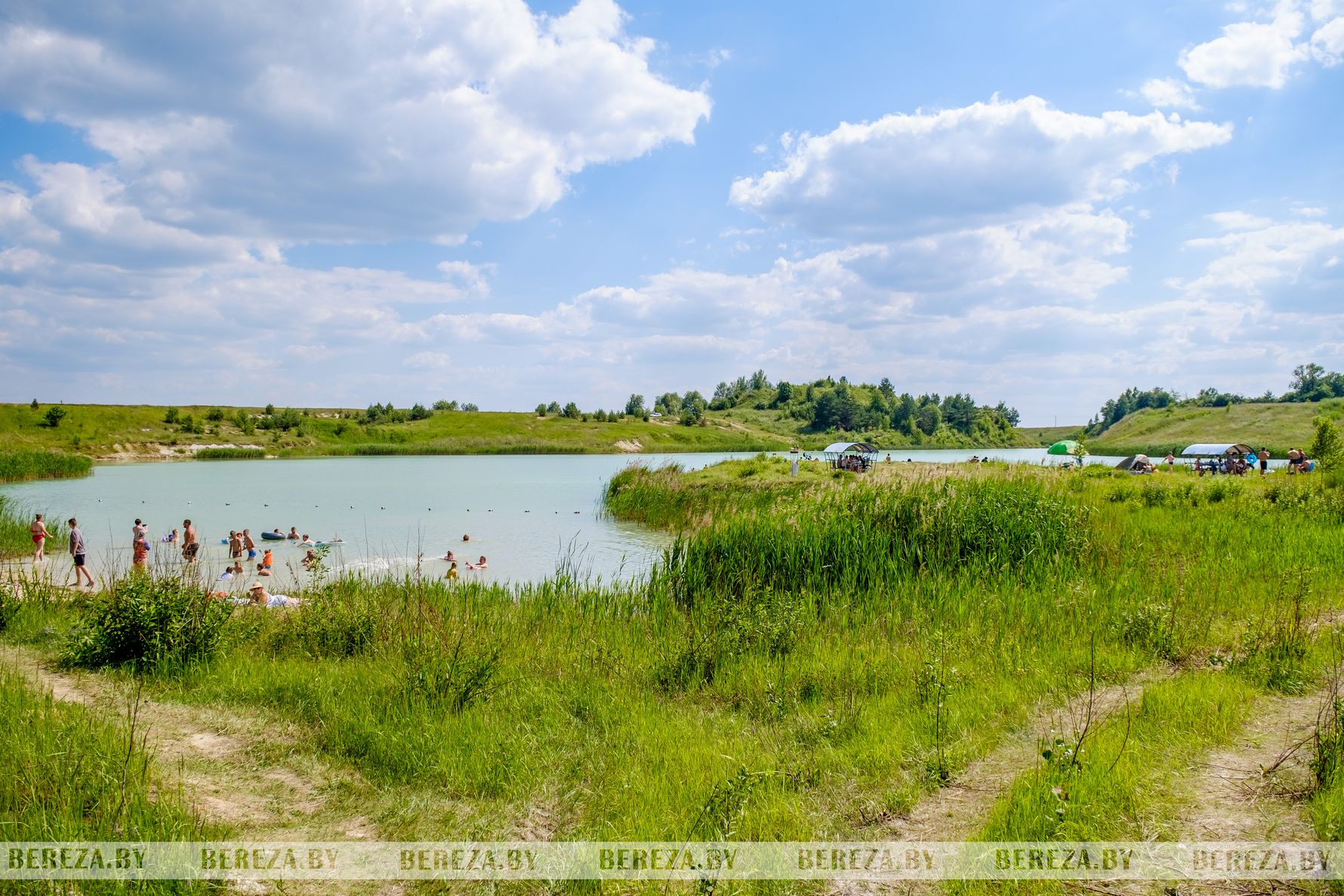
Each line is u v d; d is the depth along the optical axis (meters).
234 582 18.92
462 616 12.28
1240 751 6.36
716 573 15.16
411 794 6.51
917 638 11.02
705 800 6.10
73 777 5.85
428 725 7.62
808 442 168.88
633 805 6.18
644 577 17.94
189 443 109.31
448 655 9.50
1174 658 9.33
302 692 8.86
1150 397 193.00
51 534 26.17
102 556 25.09
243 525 34.97
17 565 21.73
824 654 10.21
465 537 30.84
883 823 5.79
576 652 10.90
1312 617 10.20
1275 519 18.66
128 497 49.03
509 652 10.70
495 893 4.99
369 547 28.81
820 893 4.84
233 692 8.94
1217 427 114.62
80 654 9.78
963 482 18.66
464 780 6.70
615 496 42.19
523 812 6.19
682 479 40.19
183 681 9.39
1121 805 5.49
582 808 6.25
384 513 40.72
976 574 14.17
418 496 51.09
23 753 6.01
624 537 31.16
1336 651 8.59
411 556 26.47
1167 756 6.32
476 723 7.86
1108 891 4.52
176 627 9.98
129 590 10.40
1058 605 11.51
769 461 43.38
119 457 97.69
